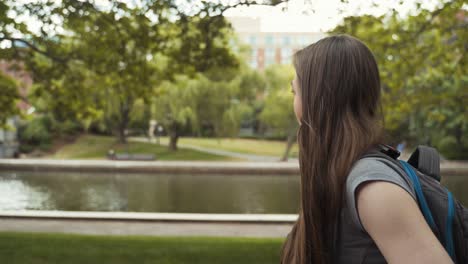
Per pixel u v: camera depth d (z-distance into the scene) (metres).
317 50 0.99
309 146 0.95
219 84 33.00
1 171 29.53
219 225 10.60
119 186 22.80
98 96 10.64
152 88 8.46
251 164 29.80
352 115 0.92
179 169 28.44
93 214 11.54
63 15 6.24
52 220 11.08
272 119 36.78
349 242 0.86
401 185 0.78
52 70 8.23
